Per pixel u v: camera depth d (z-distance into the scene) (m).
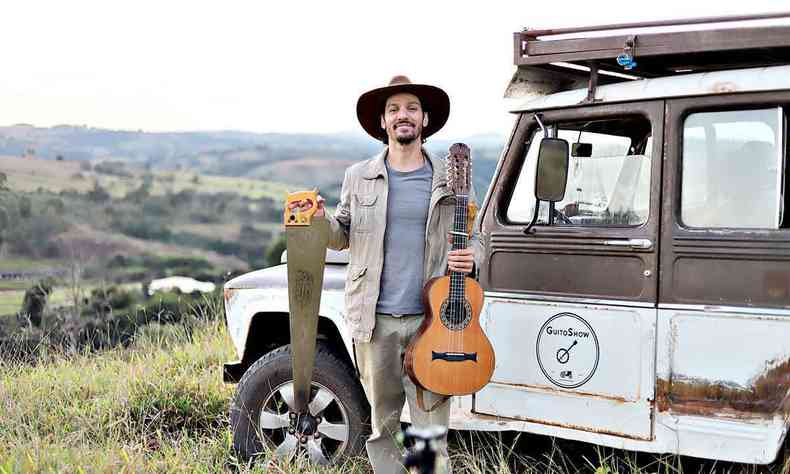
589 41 4.04
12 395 5.84
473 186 3.91
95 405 5.55
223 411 5.55
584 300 3.97
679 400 3.75
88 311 8.00
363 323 3.96
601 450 4.57
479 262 4.03
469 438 4.87
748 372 3.60
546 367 4.07
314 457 4.46
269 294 4.70
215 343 7.09
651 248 3.81
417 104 3.98
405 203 3.96
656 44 3.93
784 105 3.64
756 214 3.68
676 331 3.75
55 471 4.32
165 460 4.62
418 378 3.79
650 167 3.90
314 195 4.01
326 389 4.49
